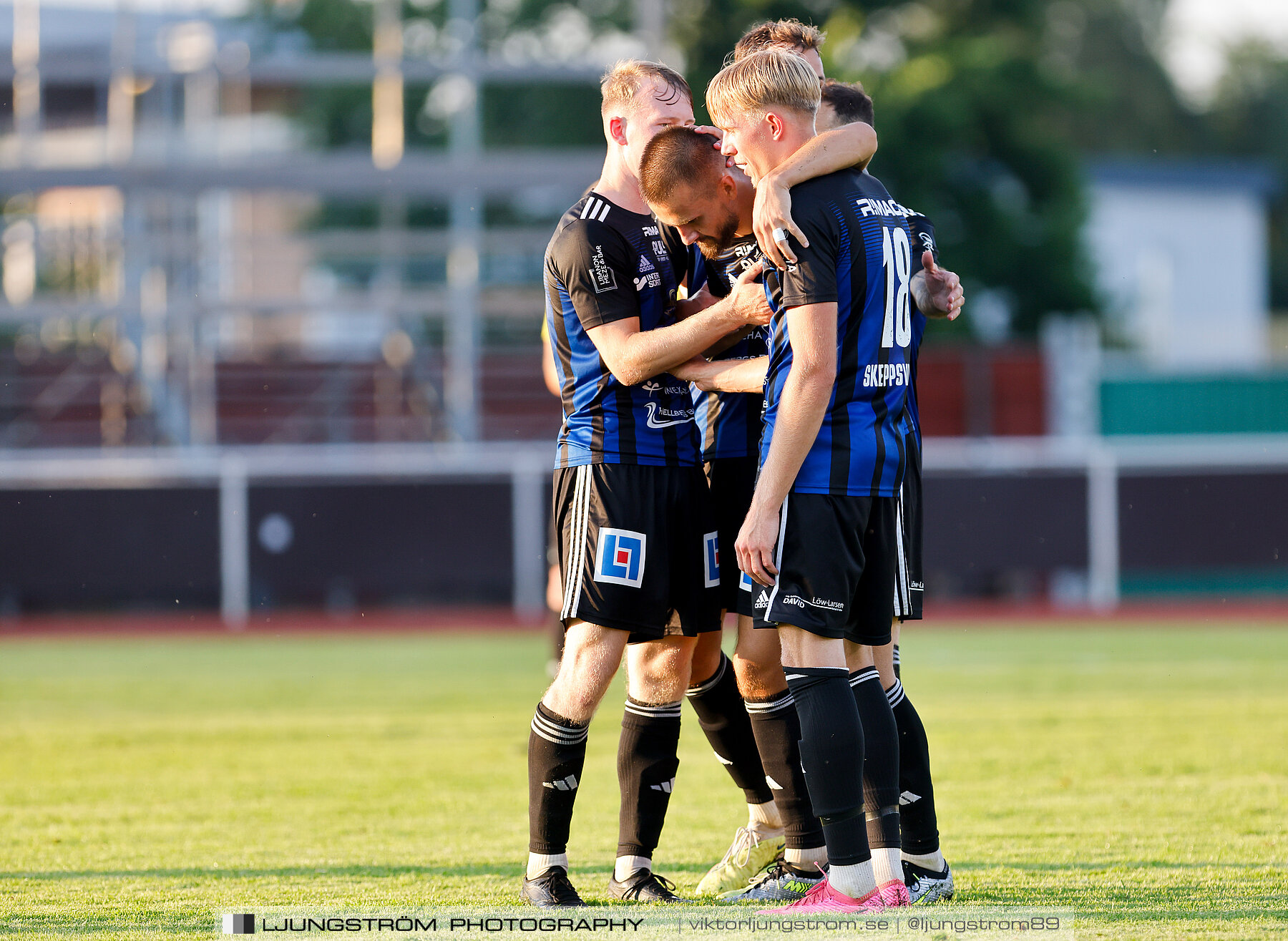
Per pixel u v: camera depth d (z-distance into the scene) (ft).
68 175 196.44
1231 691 88.33
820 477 32.24
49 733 75.51
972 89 293.84
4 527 151.64
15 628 154.92
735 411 38.83
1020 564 160.76
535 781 35.88
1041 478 161.07
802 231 31.65
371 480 157.28
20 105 213.46
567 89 277.64
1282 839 43.42
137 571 153.28
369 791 56.59
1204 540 161.68
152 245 202.08
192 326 195.21
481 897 36.58
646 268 36.35
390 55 214.07
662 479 36.27
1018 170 309.63
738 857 38.78
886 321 33.17
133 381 196.13
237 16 233.35
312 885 38.37
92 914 34.83
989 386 208.13
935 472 160.15
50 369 200.23
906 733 35.68
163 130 214.90
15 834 47.37
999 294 307.17
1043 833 45.03
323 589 159.22
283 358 207.21
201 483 154.51
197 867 41.42
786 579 32.27
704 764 63.46
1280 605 167.53
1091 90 313.53
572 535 36.32
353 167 201.26
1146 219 376.89
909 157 282.97
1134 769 58.95
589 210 36.42
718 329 34.22
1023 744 66.64
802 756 32.55
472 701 89.10
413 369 205.36
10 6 243.40
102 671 111.55
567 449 36.91
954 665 106.93
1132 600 172.35
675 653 37.50
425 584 158.51
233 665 114.62
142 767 63.52
